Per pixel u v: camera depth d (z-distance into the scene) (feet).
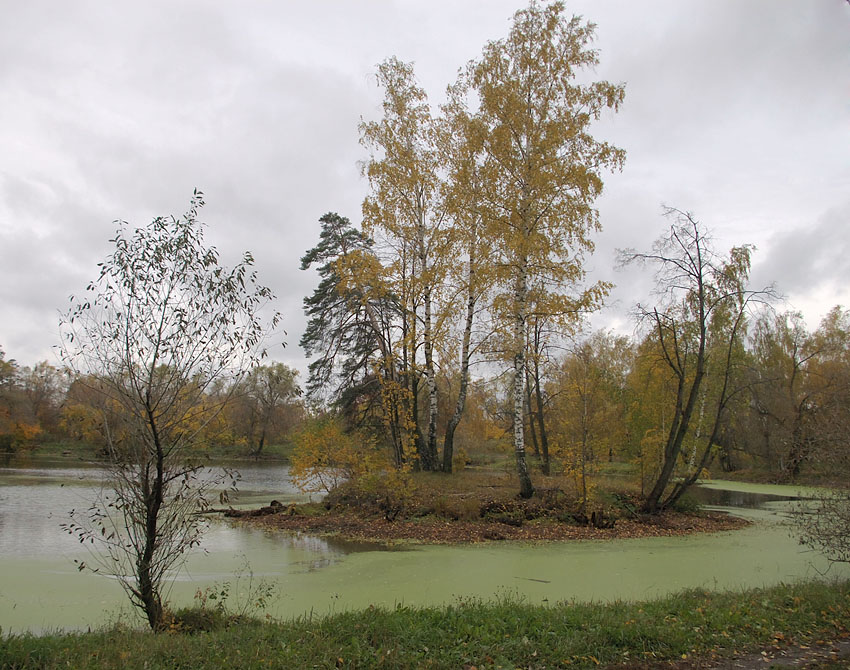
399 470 56.24
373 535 47.78
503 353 63.21
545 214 54.85
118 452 21.66
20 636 19.83
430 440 68.13
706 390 77.20
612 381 90.99
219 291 22.11
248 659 16.62
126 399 21.29
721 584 33.24
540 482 65.26
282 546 43.86
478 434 137.59
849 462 30.66
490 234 55.21
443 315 59.16
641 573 36.19
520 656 17.81
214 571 35.78
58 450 158.71
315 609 27.17
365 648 17.65
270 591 30.73
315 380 82.07
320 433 61.98
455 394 98.63
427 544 44.96
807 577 34.24
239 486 93.50
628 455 69.92
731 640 19.58
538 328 69.62
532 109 56.08
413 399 62.95
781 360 127.34
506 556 40.88
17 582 32.12
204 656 17.02
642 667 17.33
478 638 18.99
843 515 29.60
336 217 86.58
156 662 16.51
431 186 65.05
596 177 52.19
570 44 55.67
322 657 16.72
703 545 46.70
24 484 85.20
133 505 21.74
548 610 23.20
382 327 77.77
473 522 51.52
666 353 60.23
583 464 54.39
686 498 65.00
